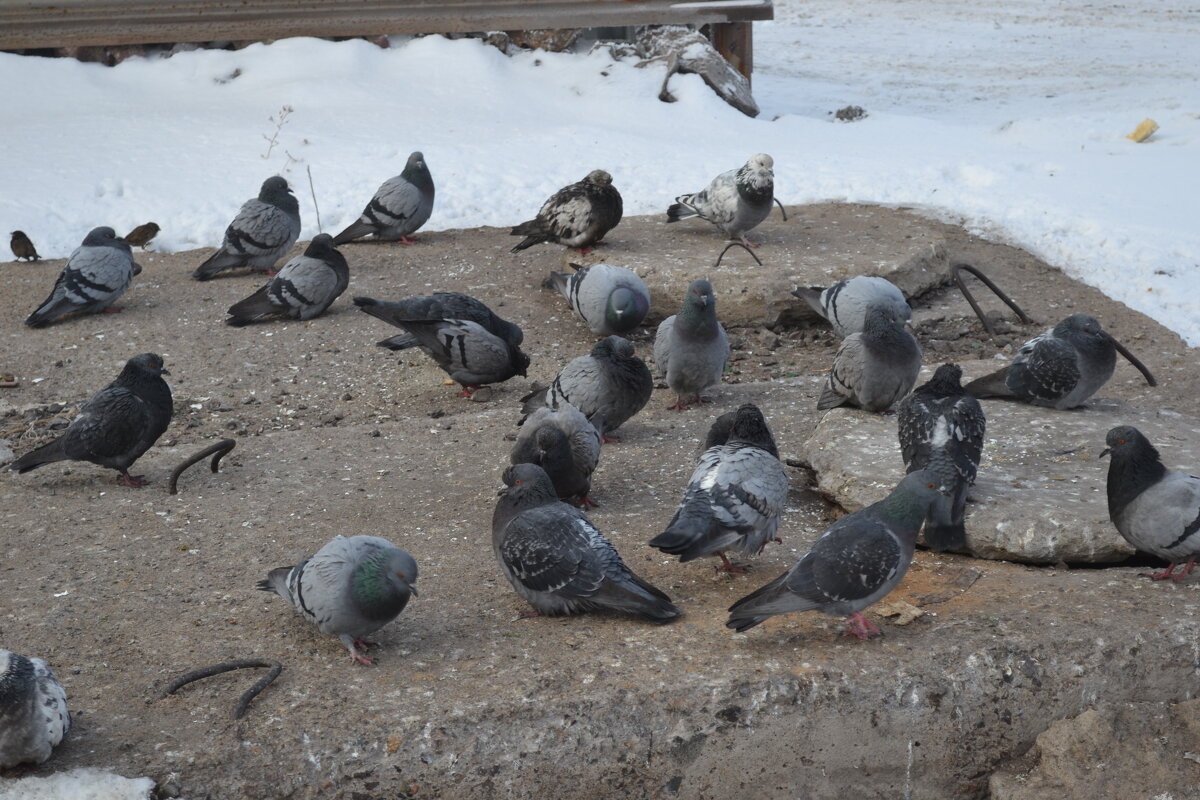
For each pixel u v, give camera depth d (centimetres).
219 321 1088
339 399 941
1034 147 1619
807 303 1034
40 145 1465
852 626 536
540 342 1039
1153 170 1464
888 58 2425
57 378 966
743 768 500
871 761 510
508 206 1386
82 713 489
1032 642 528
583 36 1902
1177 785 505
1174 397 865
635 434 834
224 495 734
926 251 1144
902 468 685
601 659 523
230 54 1761
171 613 580
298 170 1429
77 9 1697
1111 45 2458
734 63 1884
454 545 655
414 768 474
